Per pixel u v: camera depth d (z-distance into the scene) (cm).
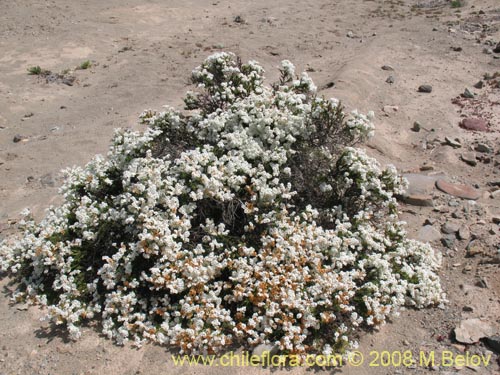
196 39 1380
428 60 1127
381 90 949
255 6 1747
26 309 461
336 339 410
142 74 1143
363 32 1420
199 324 410
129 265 432
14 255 509
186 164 459
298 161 516
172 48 1312
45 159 755
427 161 726
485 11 1486
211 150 495
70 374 395
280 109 514
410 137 798
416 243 512
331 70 1092
